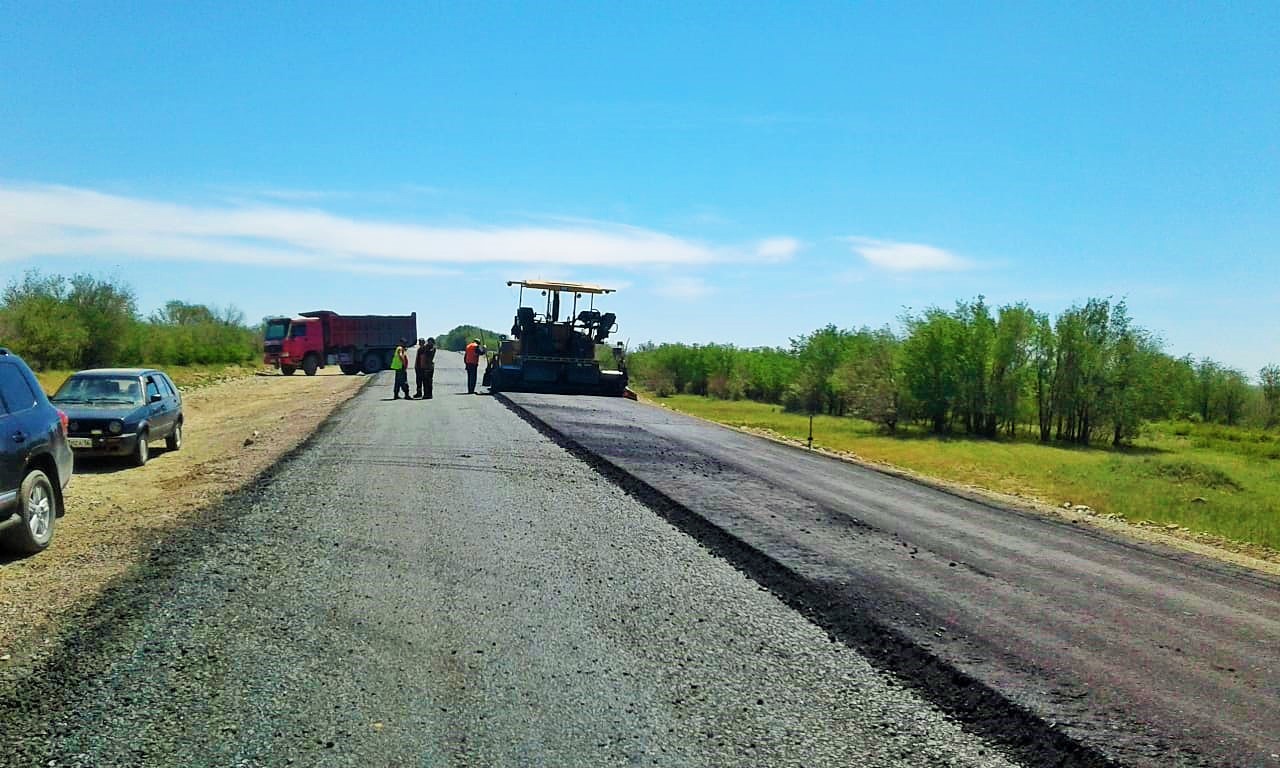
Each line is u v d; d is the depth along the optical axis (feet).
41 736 15.07
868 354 127.24
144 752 14.58
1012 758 15.74
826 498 42.29
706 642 20.81
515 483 40.78
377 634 20.38
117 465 51.65
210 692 16.94
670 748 15.46
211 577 24.26
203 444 63.26
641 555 28.53
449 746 15.15
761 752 15.48
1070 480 74.79
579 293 109.40
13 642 19.62
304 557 26.76
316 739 15.21
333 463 45.34
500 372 106.22
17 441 28.45
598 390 108.88
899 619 22.74
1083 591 26.81
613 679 18.38
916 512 40.27
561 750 15.19
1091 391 120.16
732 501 38.91
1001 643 21.21
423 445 53.06
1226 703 18.08
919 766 15.25
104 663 18.20
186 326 212.23
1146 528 48.42
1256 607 26.27
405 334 178.19
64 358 144.66
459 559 27.17
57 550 29.73
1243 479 86.17
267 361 169.07
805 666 19.58
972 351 118.93
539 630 21.11
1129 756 15.58
